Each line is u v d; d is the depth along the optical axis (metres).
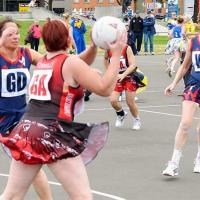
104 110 17.52
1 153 11.57
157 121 15.71
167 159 11.20
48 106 5.92
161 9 106.31
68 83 5.87
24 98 7.21
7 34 6.98
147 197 8.71
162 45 50.72
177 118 16.23
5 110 7.05
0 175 9.89
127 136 13.48
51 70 5.91
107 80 5.69
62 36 6.02
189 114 9.51
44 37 6.04
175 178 9.79
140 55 41.56
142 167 10.55
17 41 7.03
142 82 14.02
